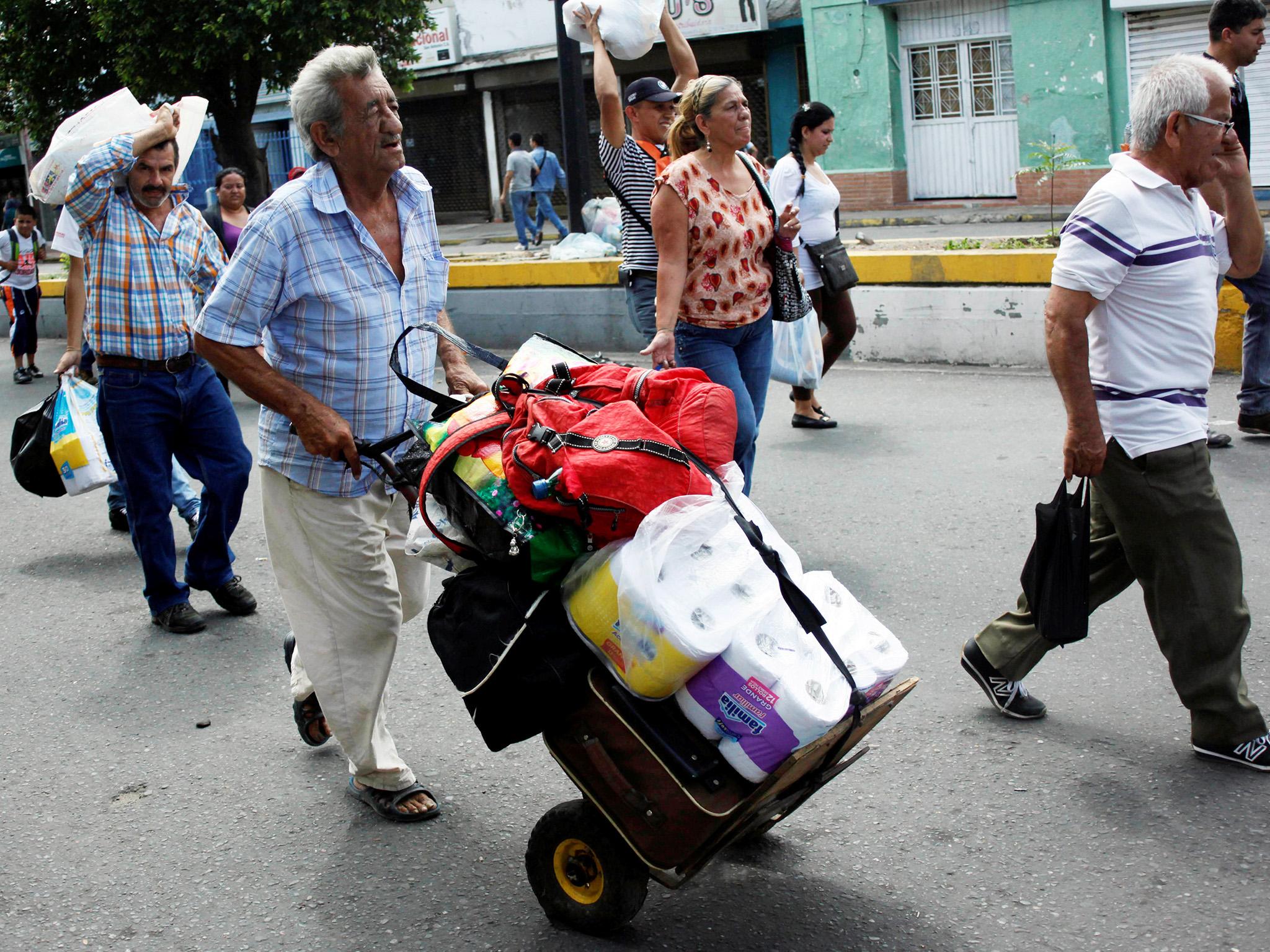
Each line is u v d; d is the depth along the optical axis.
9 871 3.60
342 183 3.39
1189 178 3.50
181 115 5.58
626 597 2.69
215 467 5.40
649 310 5.75
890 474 6.95
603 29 6.31
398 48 19.81
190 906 3.38
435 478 2.99
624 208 5.74
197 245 5.39
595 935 3.10
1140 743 3.88
